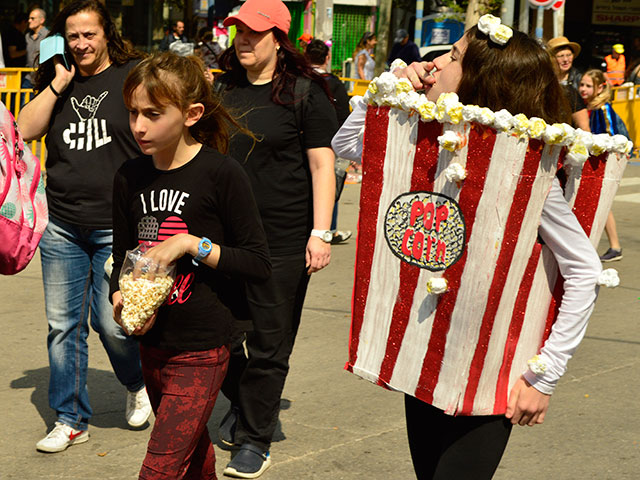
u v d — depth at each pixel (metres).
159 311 2.77
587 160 2.34
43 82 4.27
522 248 2.33
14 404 4.88
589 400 4.96
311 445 4.35
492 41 2.35
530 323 2.42
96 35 4.07
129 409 4.57
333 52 24.22
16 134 3.36
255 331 3.97
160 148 2.76
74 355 4.30
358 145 2.73
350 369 2.64
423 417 2.70
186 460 2.81
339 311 6.82
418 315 2.45
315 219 3.94
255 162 3.93
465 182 2.30
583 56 28.64
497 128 2.24
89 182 4.12
